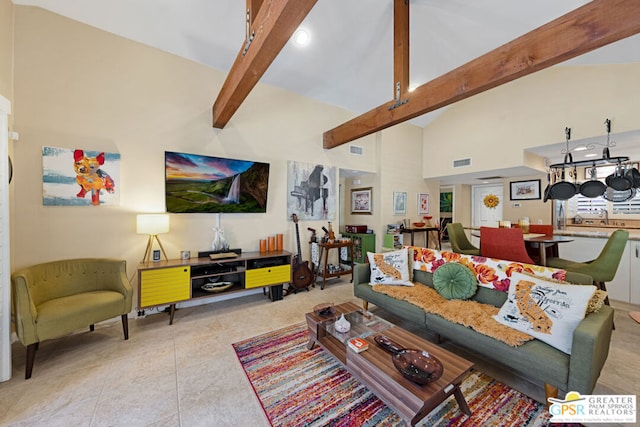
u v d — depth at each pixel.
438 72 3.86
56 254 2.58
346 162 4.92
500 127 4.61
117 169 2.87
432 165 5.88
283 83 3.95
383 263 3.01
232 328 2.70
